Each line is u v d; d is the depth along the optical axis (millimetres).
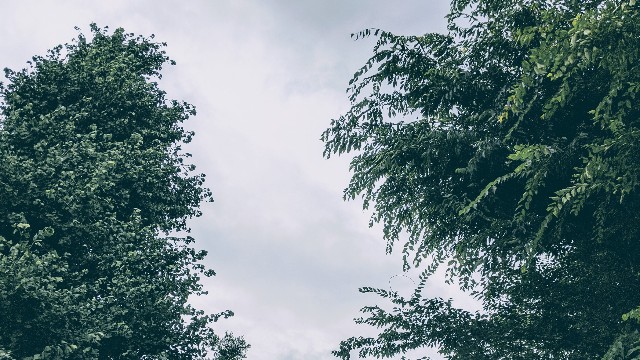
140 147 21219
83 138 17578
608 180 8867
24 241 13789
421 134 12578
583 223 11930
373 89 13852
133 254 16312
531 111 11625
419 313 13156
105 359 16000
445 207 12516
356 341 13578
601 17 8219
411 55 13297
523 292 12734
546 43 8688
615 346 9344
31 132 16906
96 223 15859
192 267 19641
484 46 12828
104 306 15461
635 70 8211
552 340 12062
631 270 11555
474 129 12406
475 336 12617
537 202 12156
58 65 19969
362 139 13766
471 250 12547
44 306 12859
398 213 14484
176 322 17188
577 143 10594
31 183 14539
